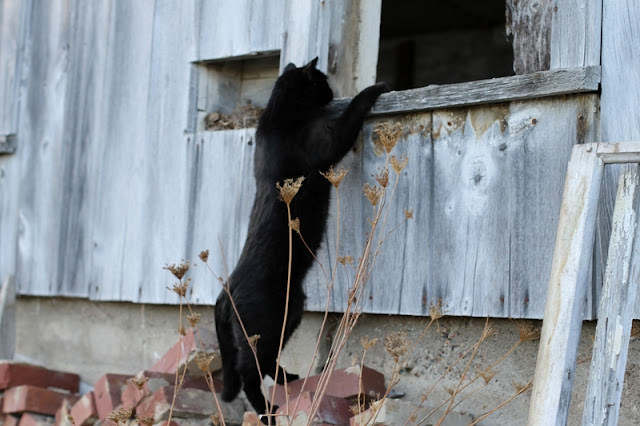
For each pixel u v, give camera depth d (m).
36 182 14.64
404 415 8.59
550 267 8.84
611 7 8.75
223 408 10.56
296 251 10.14
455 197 9.63
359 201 10.36
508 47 19.12
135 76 13.30
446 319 9.78
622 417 8.46
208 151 12.14
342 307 10.40
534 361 9.06
